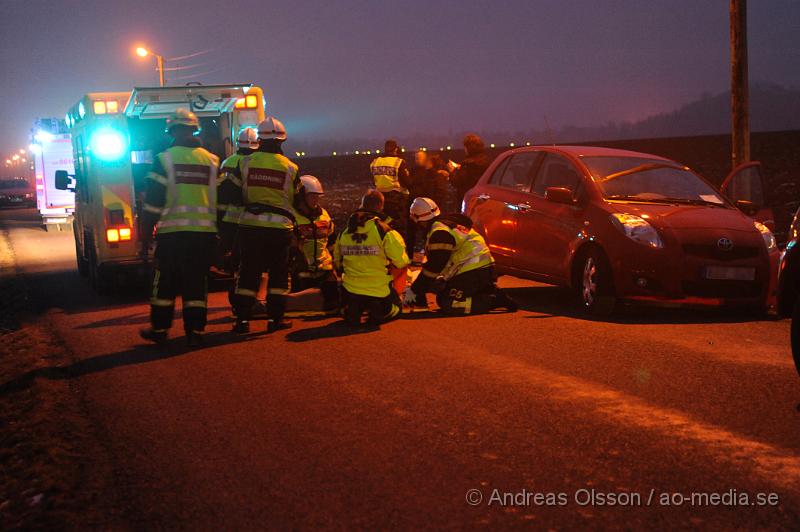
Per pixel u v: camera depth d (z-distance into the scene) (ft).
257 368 22.07
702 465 13.76
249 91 39.86
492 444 15.11
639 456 14.26
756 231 29.14
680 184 32.19
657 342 24.31
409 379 20.18
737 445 14.75
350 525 11.87
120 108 38.29
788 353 22.62
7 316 35.29
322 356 23.25
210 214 25.75
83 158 41.96
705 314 29.76
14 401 20.34
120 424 17.49
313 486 13.41
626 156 33.30
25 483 14.46
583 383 19.39
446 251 29.48
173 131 25.96
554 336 25.45
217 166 26.22
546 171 33.88
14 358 25.84
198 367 22.58
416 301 30.99
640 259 28.27
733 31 45.73
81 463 15.16
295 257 30.30
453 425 16.33
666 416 16.61
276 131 27.40
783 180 106.42
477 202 36.91
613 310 29.96
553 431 15.76
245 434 16.30
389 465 14.21
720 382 19.31
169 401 19.13
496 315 29.86
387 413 17.31
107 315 33.88
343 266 28.45
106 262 38.70
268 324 27.58
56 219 90.33
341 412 17.52
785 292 19.49
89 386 21.16
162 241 25.48
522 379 19.89
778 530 11.25
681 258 28.02
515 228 34.14
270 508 12.61
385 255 28.02
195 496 13.25
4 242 78.23
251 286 27.25
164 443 16.03
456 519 11.95
